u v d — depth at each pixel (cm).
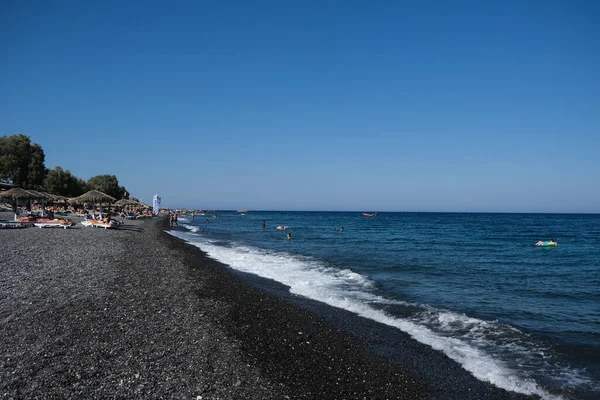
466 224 9512
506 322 1198
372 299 1436
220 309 1062
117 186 9538
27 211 4466
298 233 5409
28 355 693
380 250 3234
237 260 2377
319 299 1409
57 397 565
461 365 854
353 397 663
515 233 6106
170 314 973
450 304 1403
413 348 942
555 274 2159
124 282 1280
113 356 709
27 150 5984
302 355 820
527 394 731
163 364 692
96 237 2564
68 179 6494
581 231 6844
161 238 3108
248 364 725
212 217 12644
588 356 925
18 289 1110
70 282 1223
